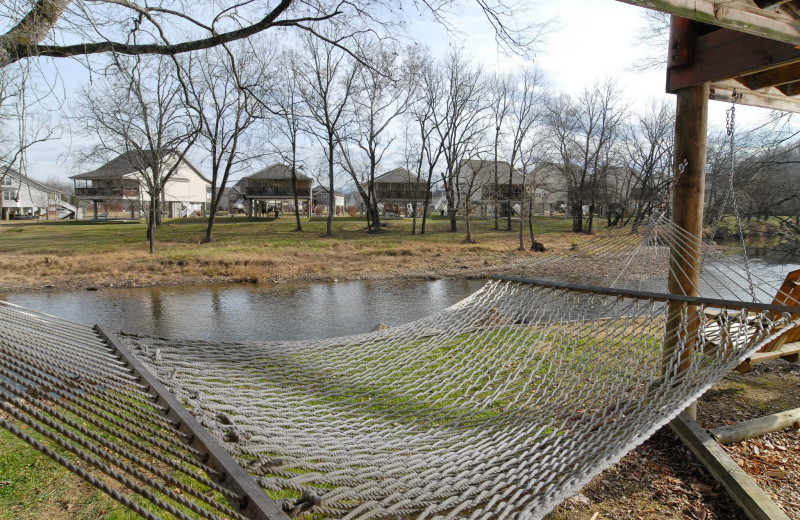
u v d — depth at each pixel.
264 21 6.80
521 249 27.53
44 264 21.16
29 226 40.34
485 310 5.47
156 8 6.62
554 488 2.46
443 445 3.26
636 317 4.22
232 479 1.75
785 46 3.56
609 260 5.14
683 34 4.27
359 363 4.67
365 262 24.06
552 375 4.42
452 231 37.75
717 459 3.61
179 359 3.71
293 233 35.47
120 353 2.98
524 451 3.10
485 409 3.94
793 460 3.79
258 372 3.95
